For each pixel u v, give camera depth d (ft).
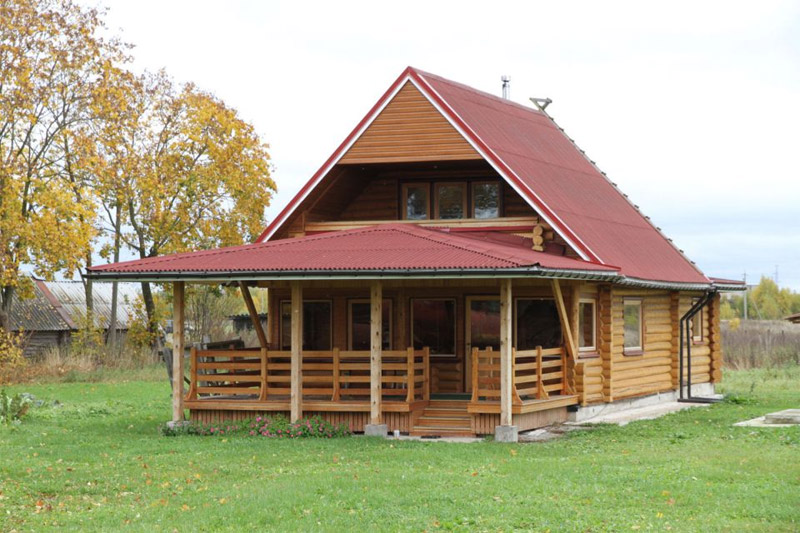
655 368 88.33
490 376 70.44
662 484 46.44
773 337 148.66
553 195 78.79
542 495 44.60
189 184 150.10
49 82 133.49
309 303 82.69
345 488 46.42
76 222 131.13
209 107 151.02
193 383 71.72
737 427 69.00
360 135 77.10
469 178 82.38
